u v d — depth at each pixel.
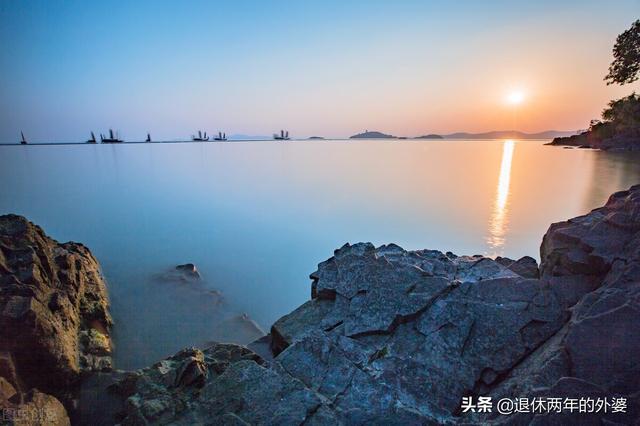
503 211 34.31
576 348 5.32
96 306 12.90
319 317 9.62
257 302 17.19
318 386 6.27
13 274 9.68
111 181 65.56
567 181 46.06
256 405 5.75
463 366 6.45
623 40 64.38
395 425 5.14
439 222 31.72
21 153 158.38
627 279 6.45
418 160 105.81
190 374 7.32
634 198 8.62
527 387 5.08
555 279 7.95
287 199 45.62
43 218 34.81
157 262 22.16
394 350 7.12
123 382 8.73
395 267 9.52
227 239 28.19
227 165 100.44
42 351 8.38
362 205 40.62
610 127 82.88
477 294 8.08
